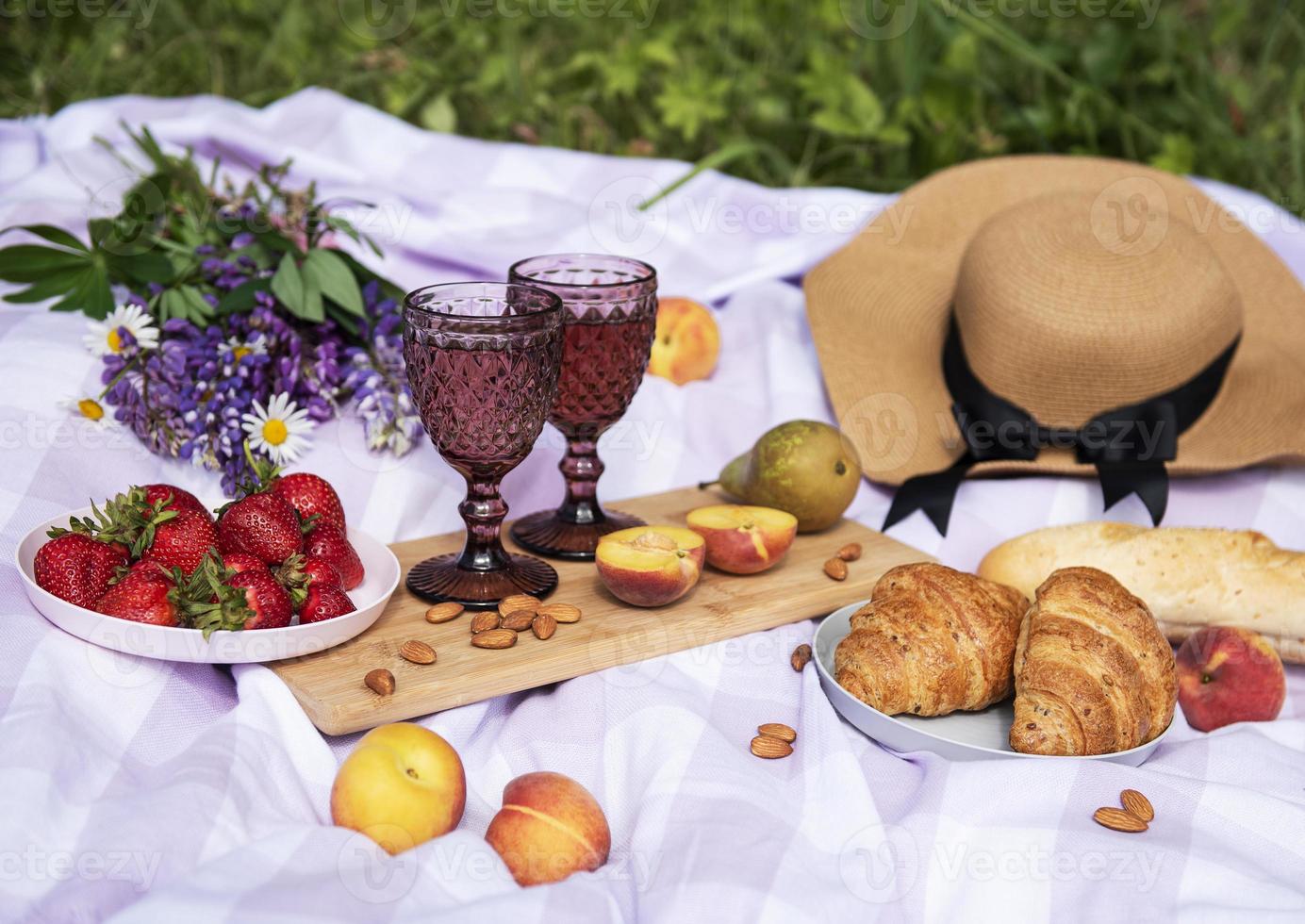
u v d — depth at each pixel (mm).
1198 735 1204
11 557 1109
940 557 1422
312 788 976
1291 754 1123
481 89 2557
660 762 1000
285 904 786
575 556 1280
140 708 1020
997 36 2439
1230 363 1484
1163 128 2631
